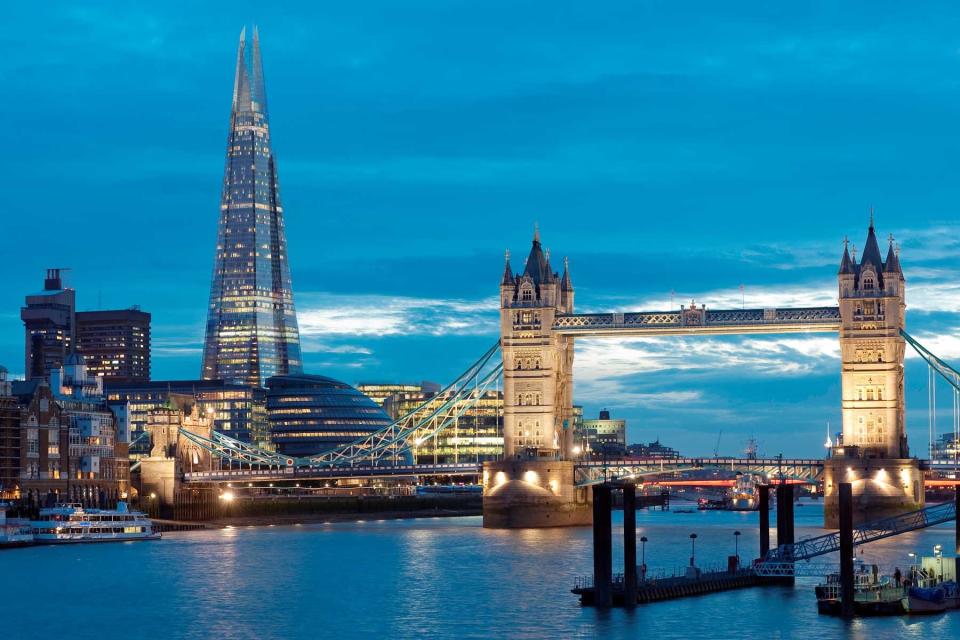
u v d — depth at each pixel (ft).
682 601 618.85
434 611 620.49
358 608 634.43
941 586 597.52
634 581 605.31
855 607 578.25
